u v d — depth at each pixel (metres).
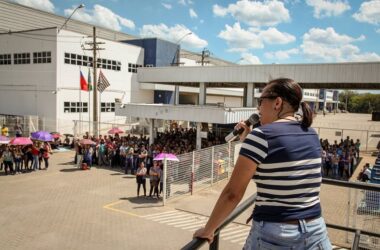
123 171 22.66
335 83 25.42
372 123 69.62
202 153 18.72
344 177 22.34
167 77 31.20
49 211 14.62
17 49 40.41
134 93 49.25
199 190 18.58
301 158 1.77
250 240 1.86
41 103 38.94
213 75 28.78
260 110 2.06
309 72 25.19
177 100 39.69
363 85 27.81
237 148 22.62
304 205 1.78
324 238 1.83
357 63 23.66
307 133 1.87
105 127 44.25
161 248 11.32
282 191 1.74
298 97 1.96
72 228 12.82
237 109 24.05
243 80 27.62
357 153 27.22
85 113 41.25
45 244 11.41
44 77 38.44
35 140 23.25
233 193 1.71
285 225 1.75
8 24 44.94
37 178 20.28
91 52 41.66
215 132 31.59
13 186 18.45
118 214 14.49
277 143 1.74
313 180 1.81
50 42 37.59
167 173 16.34
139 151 22.05
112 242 11.69
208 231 1.72
